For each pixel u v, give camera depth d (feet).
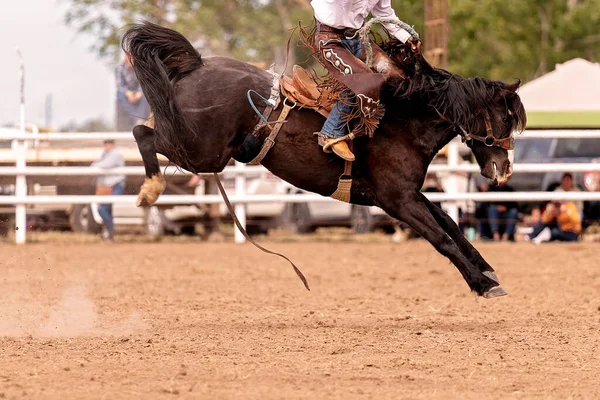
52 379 40.01
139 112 96.94
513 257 93.66
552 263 89.15
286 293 70.79
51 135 103.76
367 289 73.36
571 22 230.07
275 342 49.32
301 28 51.80
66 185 109.09
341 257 95.04
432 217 51.60
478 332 53.01
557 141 115.55
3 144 120.88
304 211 117.50
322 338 50.62
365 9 50.90
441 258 94.12
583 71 127.75
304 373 41.65
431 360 44.98
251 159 51.39
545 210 108.99
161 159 91.30
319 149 50.70
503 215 110.32
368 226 115.75
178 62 51.26
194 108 50.42
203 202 105.70
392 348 47.91
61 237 113.09
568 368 43.57
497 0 226.99
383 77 49.75
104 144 105.09
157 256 95.14
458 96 51.62
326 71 51.13
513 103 52.80
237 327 54.49
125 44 50.96
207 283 76.33
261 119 50.39
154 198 51.16
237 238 108.99
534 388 39.60
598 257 93.45
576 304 64.95
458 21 229.04
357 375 41.42
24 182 105.19
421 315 59.98
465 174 114.73
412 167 51.55
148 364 43.32
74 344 48.44
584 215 113.80
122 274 81.51
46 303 64.28
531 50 231.30
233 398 36.86
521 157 116.06
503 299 67.67
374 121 49.80
